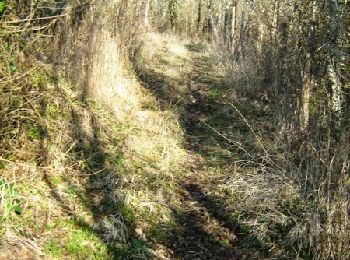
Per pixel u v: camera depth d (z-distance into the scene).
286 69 7.33
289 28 7.32
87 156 5.84
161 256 4.64
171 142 7.22
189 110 9.30
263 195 5.56
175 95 9.70
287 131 6.81
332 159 4.44
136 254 4.50
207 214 5.54
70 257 4.16
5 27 4.51
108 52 7.68
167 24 25.58
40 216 4.50
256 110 9.33
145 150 6.66
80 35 7.32
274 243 5.00
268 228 5.22
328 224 4.32
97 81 7.23
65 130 5.93
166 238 4.98
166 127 7.61
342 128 4.50
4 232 4.04
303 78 6.59
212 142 7.70
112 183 5.46
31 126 5.46
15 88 4.87
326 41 5.83
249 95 9.99
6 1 4.64
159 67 11.72
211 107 9.62
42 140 5.47
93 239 4.50
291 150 6.68
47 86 6.28
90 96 7.13
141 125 7.37
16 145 5.18
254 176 5.94
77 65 7.13
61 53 6.80
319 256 4.42
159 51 14.04
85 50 7.24
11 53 4.91
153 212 5.30
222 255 4.86
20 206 4.48
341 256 4.24
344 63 5.08
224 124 8.64
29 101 5.14
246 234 5.22
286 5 7.51
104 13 7.91
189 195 5.96
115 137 6.62
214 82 11.64
